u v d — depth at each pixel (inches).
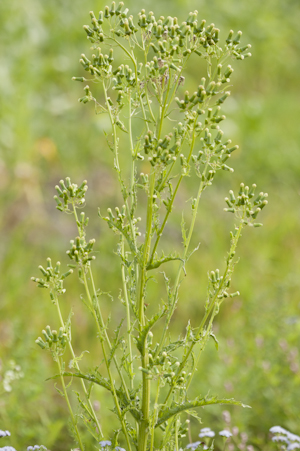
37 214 197.3
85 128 248.7
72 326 142.6
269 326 128.9
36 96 259.3
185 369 63.8
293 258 182.2
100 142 240.4
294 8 389.4
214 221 198.8
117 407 60.2
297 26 377.1
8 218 196.7
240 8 348.5
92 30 61.1
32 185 208.8
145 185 59.2
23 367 110.7
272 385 112.5
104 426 100.6
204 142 58.7
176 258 58.1
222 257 177.5
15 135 221.5
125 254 63.7
